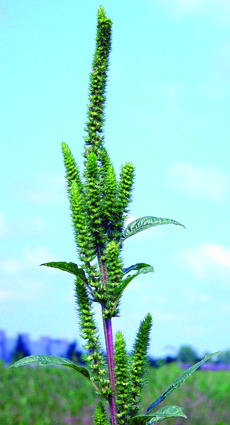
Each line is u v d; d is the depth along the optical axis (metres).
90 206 1.01
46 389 3.03
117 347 0.98
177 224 1.03
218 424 2.74
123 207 1.01
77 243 1.00
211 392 3.33
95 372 1.00
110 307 1.00
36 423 2.53
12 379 3.22
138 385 0.99
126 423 0.98
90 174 1.01
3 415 2.58
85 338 1.01
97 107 1.06
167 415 0.94
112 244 1.00
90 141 1.05
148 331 1.00
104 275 1.01
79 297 1.01
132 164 1.02
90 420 2.59
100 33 1.06
